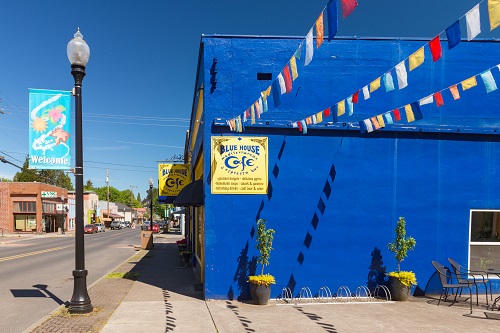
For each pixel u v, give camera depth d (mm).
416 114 6070
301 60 8102
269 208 7906
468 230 8266
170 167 16547
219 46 7992
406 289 7566
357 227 8086
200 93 9188
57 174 76062
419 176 8266
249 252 7785
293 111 8055
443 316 6508
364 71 8203
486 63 8352
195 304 7320
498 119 8375
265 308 7020
